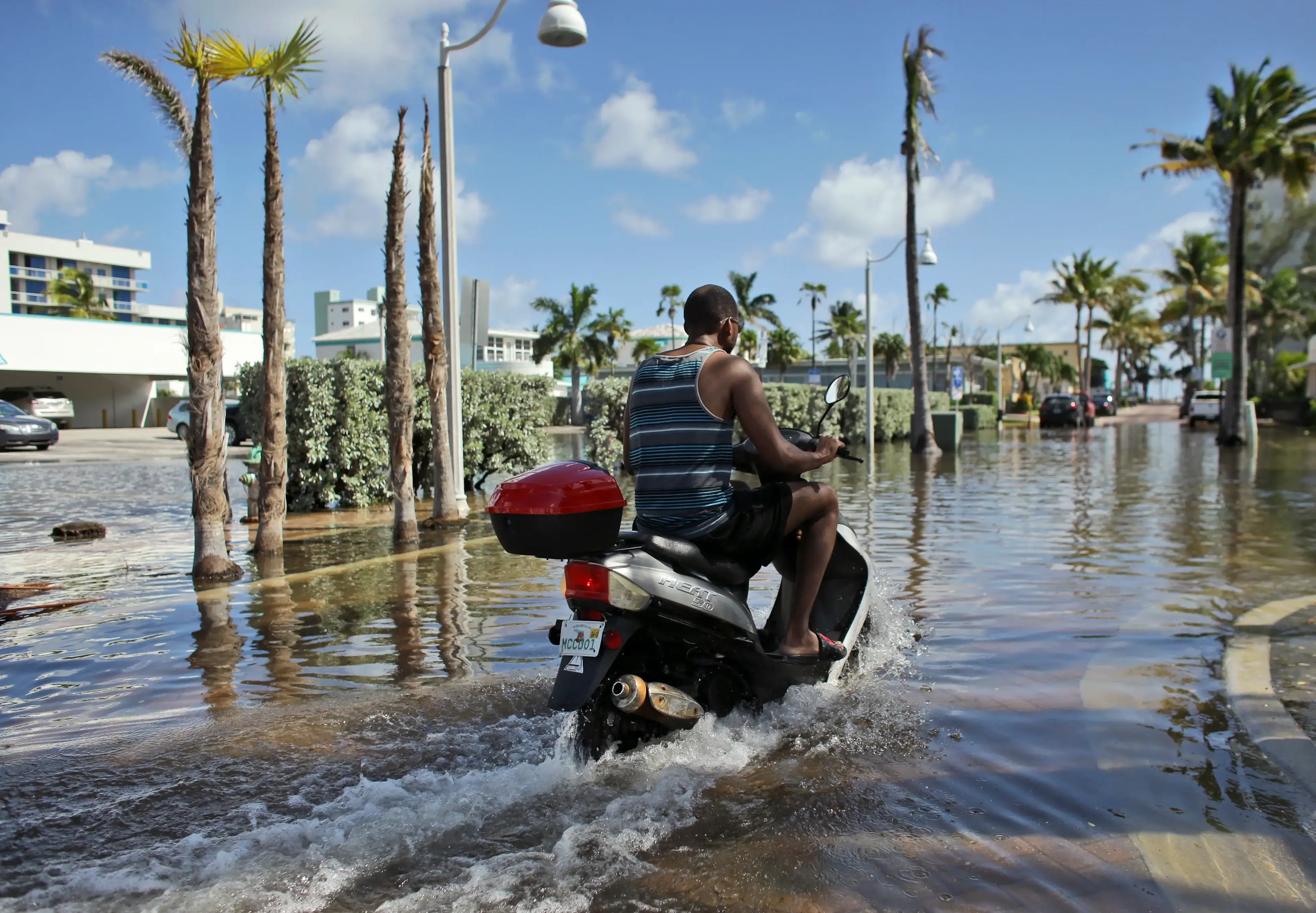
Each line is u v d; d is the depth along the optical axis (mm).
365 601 6723
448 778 3426
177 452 26844
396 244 9414
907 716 4062
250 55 7945
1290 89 26125
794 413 25484
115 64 8180
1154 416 63969
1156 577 7172
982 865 2768
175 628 5977
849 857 2814
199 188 7324
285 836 2957
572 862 2785
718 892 2623
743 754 3615
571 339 57531
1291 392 42031
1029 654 5047
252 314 99438
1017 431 39375
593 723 3490
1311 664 4750
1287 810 3131
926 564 7844
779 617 4543
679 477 3697
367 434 12695
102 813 3205
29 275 94750
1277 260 53781
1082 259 63438
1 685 4785
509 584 7293
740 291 58781
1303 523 10086
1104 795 3256
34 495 14953
